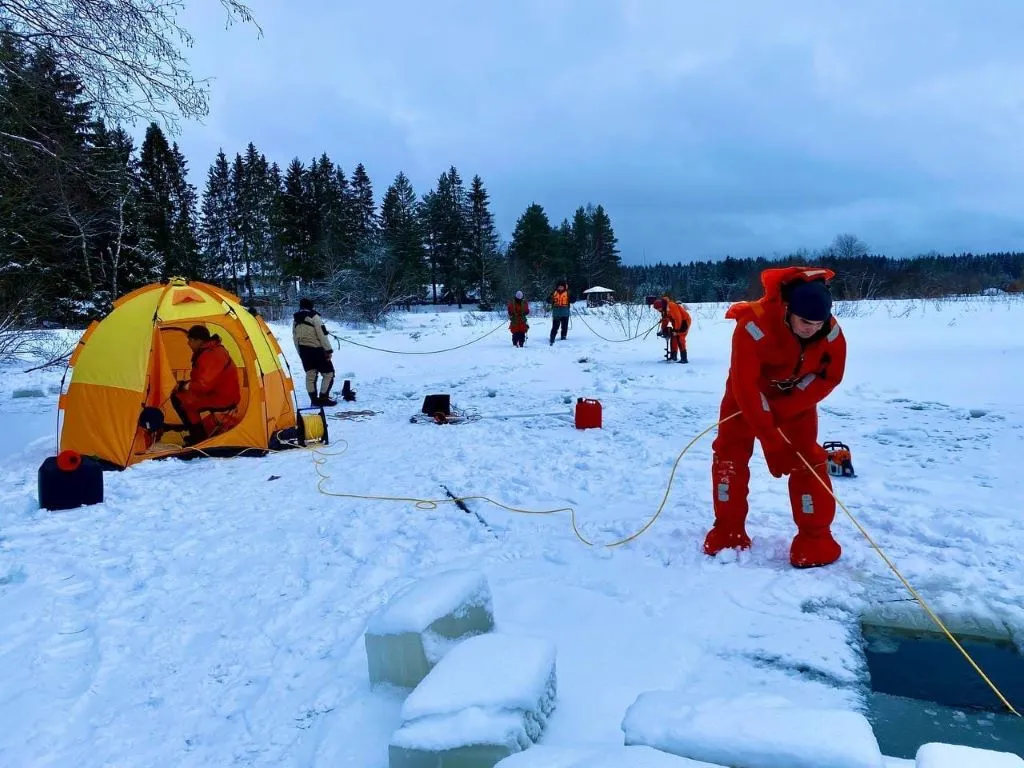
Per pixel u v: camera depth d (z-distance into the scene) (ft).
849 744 5.97
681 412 29.30
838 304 89.45
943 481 17.24
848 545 13.25
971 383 31.96
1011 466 18.35
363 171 221.66
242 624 11.64
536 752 6.35
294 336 35.32
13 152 31.94
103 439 22.98
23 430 29.32
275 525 16.79
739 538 13.28
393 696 9.08
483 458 22.67
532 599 11.87
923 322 65.87
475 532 15.57
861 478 17.74
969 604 10.84
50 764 8.20
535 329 82.43
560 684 9.11
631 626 10.69
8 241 42.93
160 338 29.35
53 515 17.72
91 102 28.76
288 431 25.91
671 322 46.50
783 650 9.70
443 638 9.43
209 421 26.13
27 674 10.28
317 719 8.83
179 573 13.94
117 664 10.49
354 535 15.75
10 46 27.12
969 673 9.19
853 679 8.96
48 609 12.36
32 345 50.03
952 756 5.65
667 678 9.14
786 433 12.63
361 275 116.78
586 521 15.85
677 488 18.01
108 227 58.34
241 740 8.51
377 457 23.84
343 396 37.63
